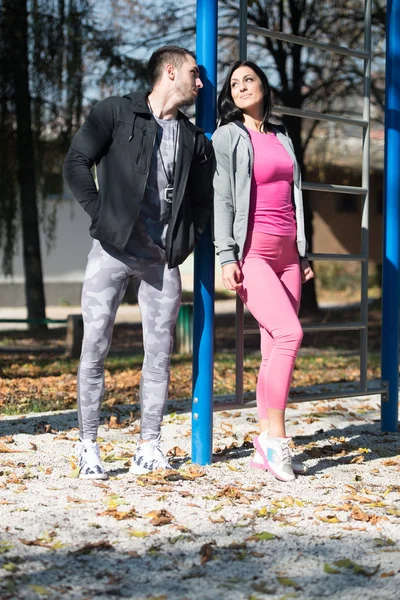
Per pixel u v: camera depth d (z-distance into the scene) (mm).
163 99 4762
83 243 35250
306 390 9383
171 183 4797
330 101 22625
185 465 5348
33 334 19484
